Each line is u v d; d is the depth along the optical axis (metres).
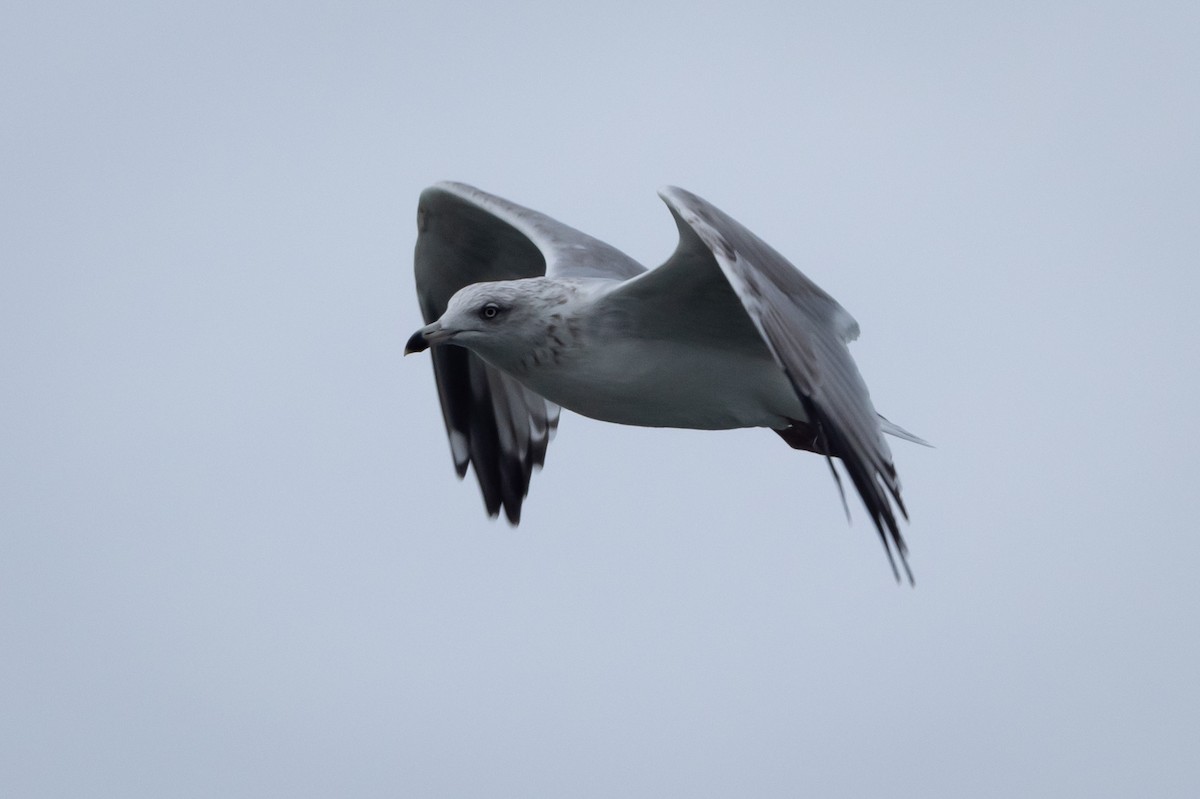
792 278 12.65
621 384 13.46
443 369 16.12
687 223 12.18
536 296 13.37
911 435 13.88
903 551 11.66
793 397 13.57
